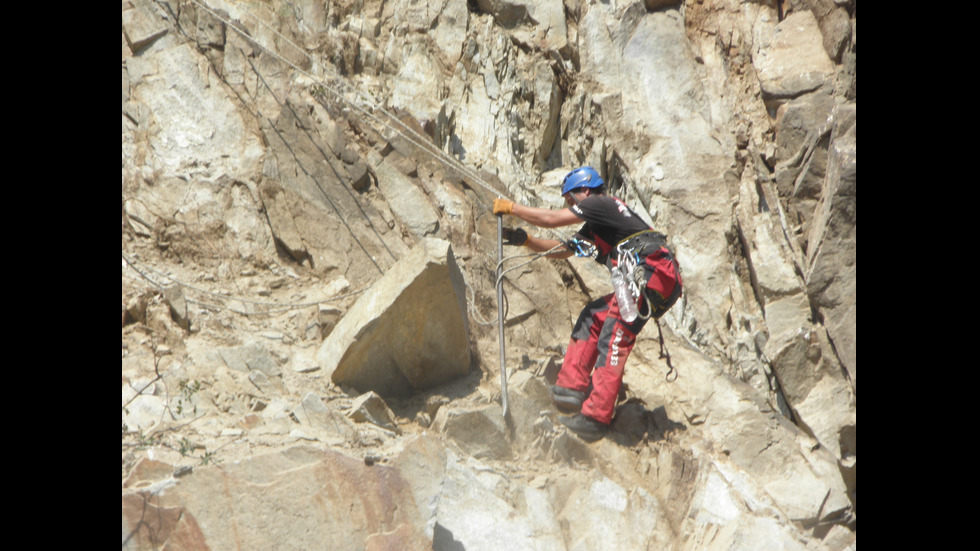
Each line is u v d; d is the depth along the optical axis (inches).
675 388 177.6
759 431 167.5
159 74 181.5
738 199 225.5
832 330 190.5
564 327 194.5
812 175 211.0
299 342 155.1
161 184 171.5
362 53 217.2
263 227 175.3
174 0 188.1
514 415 150.2
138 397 124.7
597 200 157.5
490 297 189.5
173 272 161.6
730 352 208.1
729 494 148.9
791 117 219.1
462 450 142.6
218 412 127.6
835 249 190.4
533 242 165.6
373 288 145.5
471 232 199.0
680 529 145.8
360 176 190.2
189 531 103.3
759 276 208.7
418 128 207.0
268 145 181.6
